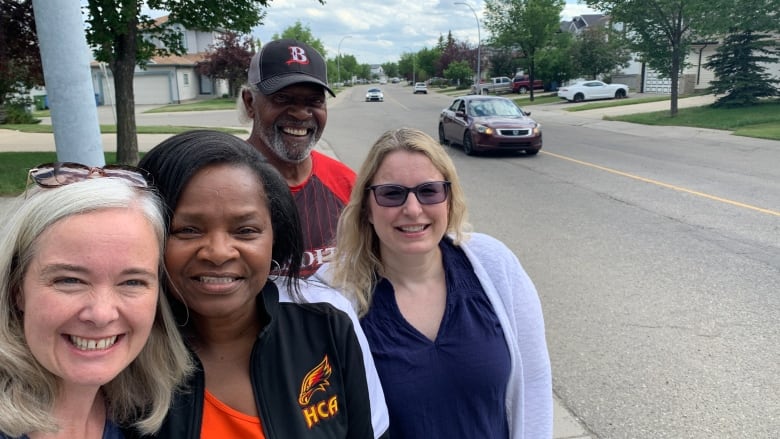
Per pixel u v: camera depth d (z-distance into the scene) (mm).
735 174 10414
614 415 3172
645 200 8492
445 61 78062
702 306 4570
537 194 9172
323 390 1382
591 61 41969
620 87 36000
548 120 24156
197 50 54219
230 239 1233
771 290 4879
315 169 2592
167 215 1204
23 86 14047
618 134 18172
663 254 5902
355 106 38000
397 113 30031
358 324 1573
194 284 1239
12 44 10703
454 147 15547
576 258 5855
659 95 36719
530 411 1809
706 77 34531
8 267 1052
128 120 10914
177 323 1295
